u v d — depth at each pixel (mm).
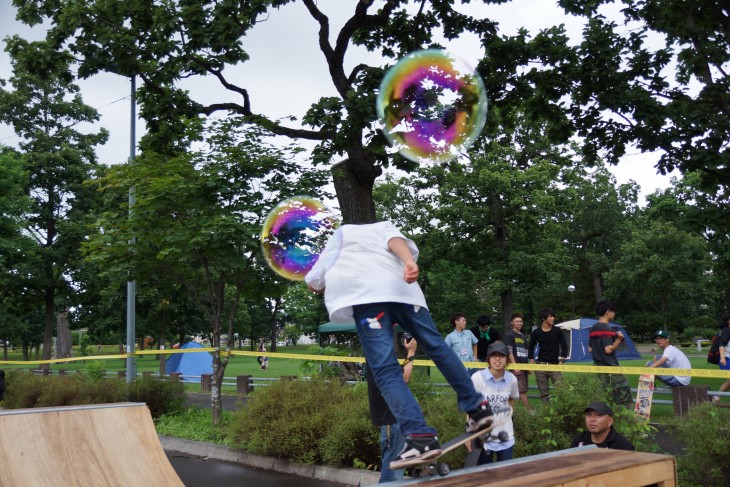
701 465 6090
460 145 7141
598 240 68438
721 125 13859
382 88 7012
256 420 9727
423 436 2947
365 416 8750
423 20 15719
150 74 14875
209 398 18391
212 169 10828
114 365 55500
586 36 14695
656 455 3469
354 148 13344
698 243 51500
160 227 11289
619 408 7156
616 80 14383
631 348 20234
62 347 49562
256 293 12305
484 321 11078
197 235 10539
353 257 3277
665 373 6602
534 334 10750
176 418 13016
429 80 6891
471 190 32125
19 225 33562
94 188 40125
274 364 45844
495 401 5992
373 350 3125
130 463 4234
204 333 53906
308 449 9078
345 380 10766
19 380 15930
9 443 3859
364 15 14281
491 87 14469
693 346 59812
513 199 30422
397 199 33406
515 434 7184
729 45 14797
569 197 32750
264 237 4684
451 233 32344
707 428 6137
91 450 4156
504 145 33219
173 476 4301
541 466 3166
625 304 63656
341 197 13586
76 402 13680
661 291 54062
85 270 39344
